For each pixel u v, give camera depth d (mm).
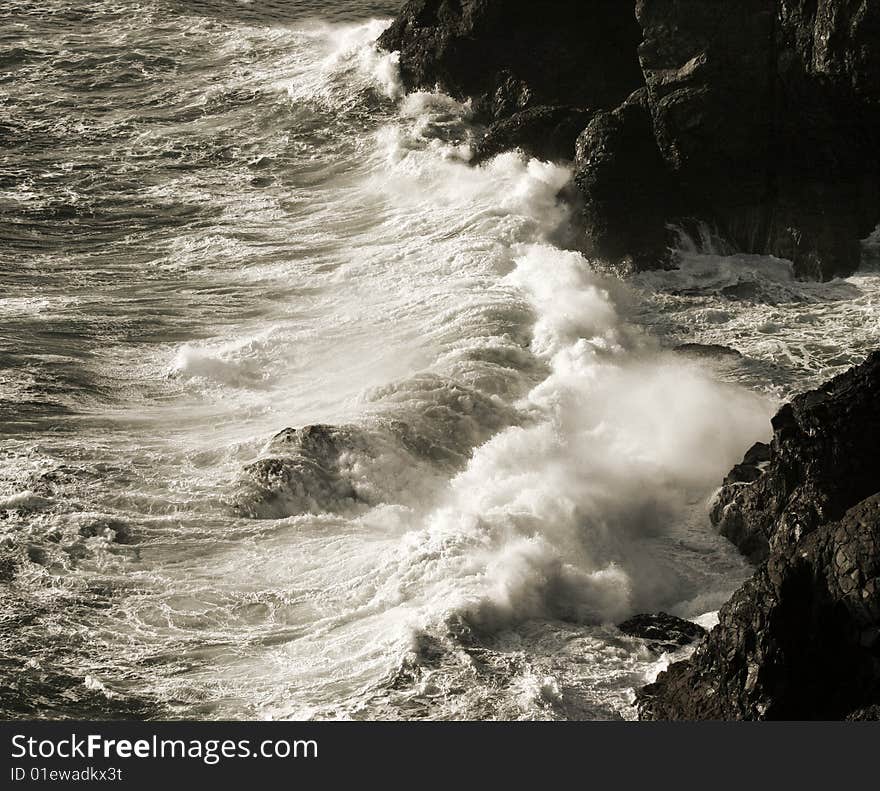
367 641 76062
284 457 91312
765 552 87000
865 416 82312
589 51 154625
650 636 78562
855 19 122750
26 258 132000
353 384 107000
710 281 130000
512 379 107312
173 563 82562
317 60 177875
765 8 128375
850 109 127188
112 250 135500
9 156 155375
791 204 131250
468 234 135875
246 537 85562
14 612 77125
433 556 82188
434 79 164000
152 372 108562
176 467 92750
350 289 125875
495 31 156625
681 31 131500
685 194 135125
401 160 153125
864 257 132000
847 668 68875
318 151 157750
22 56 179375
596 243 133375
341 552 84062
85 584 79875
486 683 72938
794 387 109375
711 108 130375
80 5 195000
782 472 86000
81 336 114000
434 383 103750
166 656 74750
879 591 67188
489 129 154250
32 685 71938
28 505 86312
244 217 143875
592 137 136500
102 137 160750
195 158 156500
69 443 95500
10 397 101812
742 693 69062
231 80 174625
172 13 193750
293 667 74125
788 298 127500
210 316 120062
